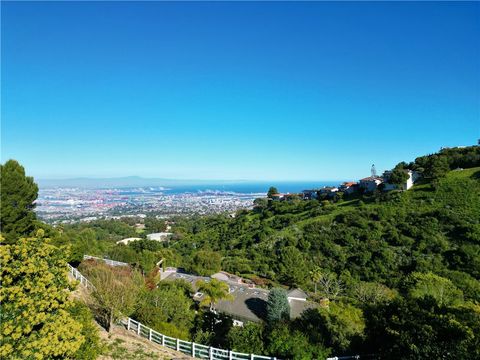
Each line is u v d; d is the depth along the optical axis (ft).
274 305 97.35
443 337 39.22
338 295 132.05
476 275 120.67
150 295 79.71
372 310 52.85
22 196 81.51
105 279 69.05
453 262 130.72
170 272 183.42
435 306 45.09
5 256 32.22
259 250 205.98
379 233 168.66
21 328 29.84
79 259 102.01
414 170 248.32
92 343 42.01
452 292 95.55
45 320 32.60
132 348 53.26
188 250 268.41
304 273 153.99
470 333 37.93
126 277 80.74
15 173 80.89
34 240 35.70
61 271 36.14
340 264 156.76
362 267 149.18
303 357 47.78
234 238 261.85
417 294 83.76
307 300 115.24
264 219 288.92
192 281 152.97
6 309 30.04
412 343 39.88
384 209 190.19
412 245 150.51
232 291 123.95
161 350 55.31
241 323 104.01
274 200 352.90
